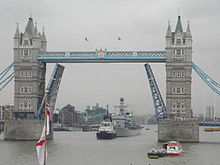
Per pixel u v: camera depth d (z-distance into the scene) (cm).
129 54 15662
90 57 15825
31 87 16025
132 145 14125
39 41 16200
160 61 15700
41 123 15475
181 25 15662
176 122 14888
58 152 11588
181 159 10188
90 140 17138
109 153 11438
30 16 16512
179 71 15388
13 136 15512
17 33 16175
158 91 15288
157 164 9350
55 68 15450
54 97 16212
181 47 15375
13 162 9475
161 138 14962
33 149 12031
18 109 16050
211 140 17825
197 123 14838
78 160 9944
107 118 18988
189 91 15288
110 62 15838
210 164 9431
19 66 16100
